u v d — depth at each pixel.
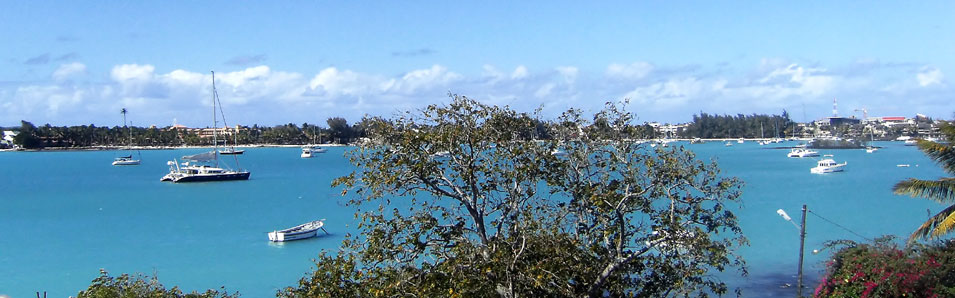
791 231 60.34
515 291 20.25
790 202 84.56
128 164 199.75
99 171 171.12
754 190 102.00
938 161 29.89
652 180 21.36
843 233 59.75
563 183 21.83
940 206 77.06
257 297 43.88
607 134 21.70
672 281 22.56
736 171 146.00
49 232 69.31
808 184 112.81
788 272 45.22
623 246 22.11
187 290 45.69
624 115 21.83
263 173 157.62
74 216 81.50
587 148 21.72
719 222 22.17
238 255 56.16
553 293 20.75
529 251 20.91
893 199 85.94
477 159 21.30
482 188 21.19
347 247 22.56
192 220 76.38
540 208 21.84
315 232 62.75
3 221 77.88
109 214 82.94
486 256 20.64
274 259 54.50
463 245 20.67
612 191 21.34
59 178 147.75
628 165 21.48
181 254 56.88
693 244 21.58
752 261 48.34
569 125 21.73
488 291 20.05
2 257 56.38
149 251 58.34
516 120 21.17
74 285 47.59
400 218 21.55
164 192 111.19
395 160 20.73
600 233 22.38
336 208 83.19
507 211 21.45
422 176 20.64
